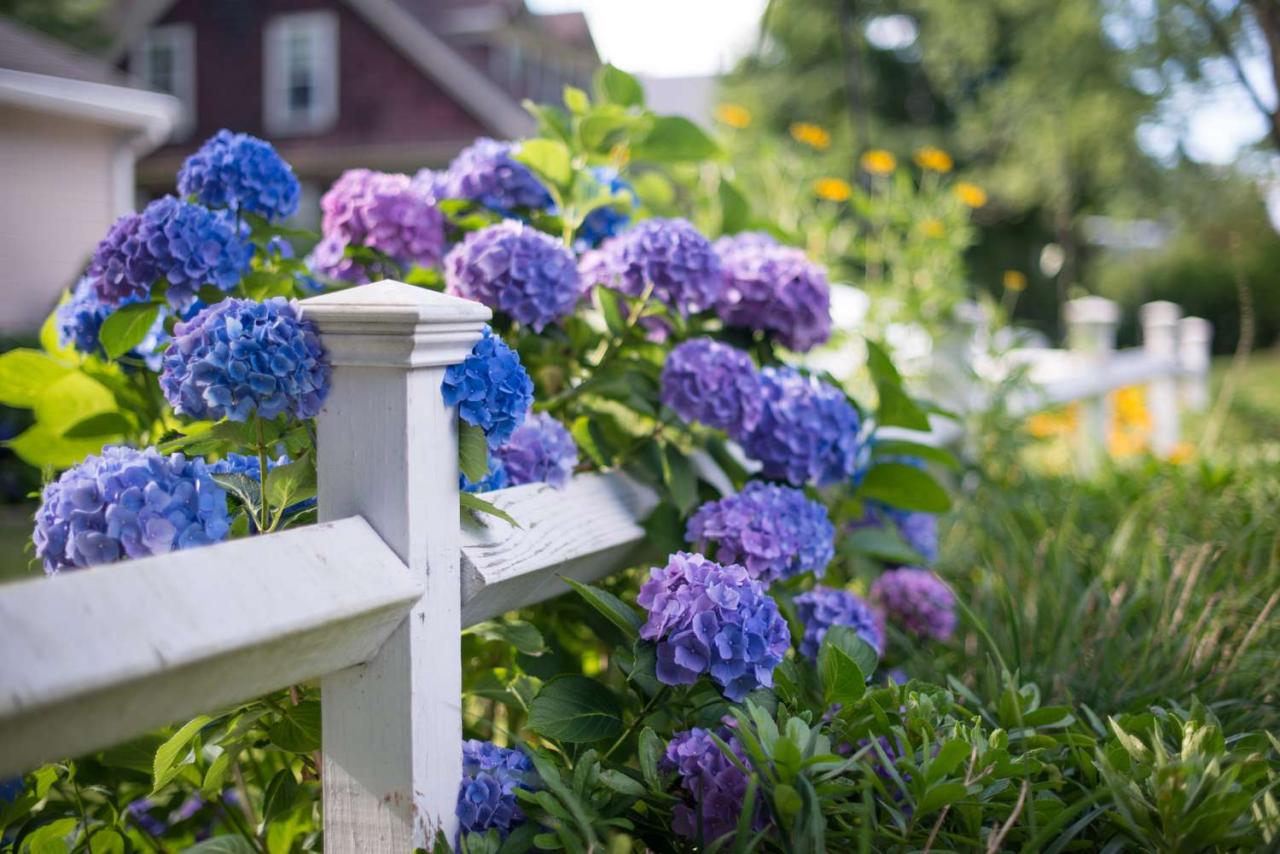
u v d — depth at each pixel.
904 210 4.90
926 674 2.17
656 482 1.97
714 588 1.43
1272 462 3.38
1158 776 1.27
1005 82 15.64
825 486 2.26
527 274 1.90
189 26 18.14
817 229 4.63
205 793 1.67
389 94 17.59
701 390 1.90
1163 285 15.79
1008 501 3.36
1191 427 5.70
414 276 2.18
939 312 4.25
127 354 1.93
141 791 1.74
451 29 18.55
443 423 1.31
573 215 2.25
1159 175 14.08
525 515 1.57
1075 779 1.57
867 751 1.41
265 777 1.83
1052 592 2.27
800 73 18.53
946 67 16.11
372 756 1.29
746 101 18.53
